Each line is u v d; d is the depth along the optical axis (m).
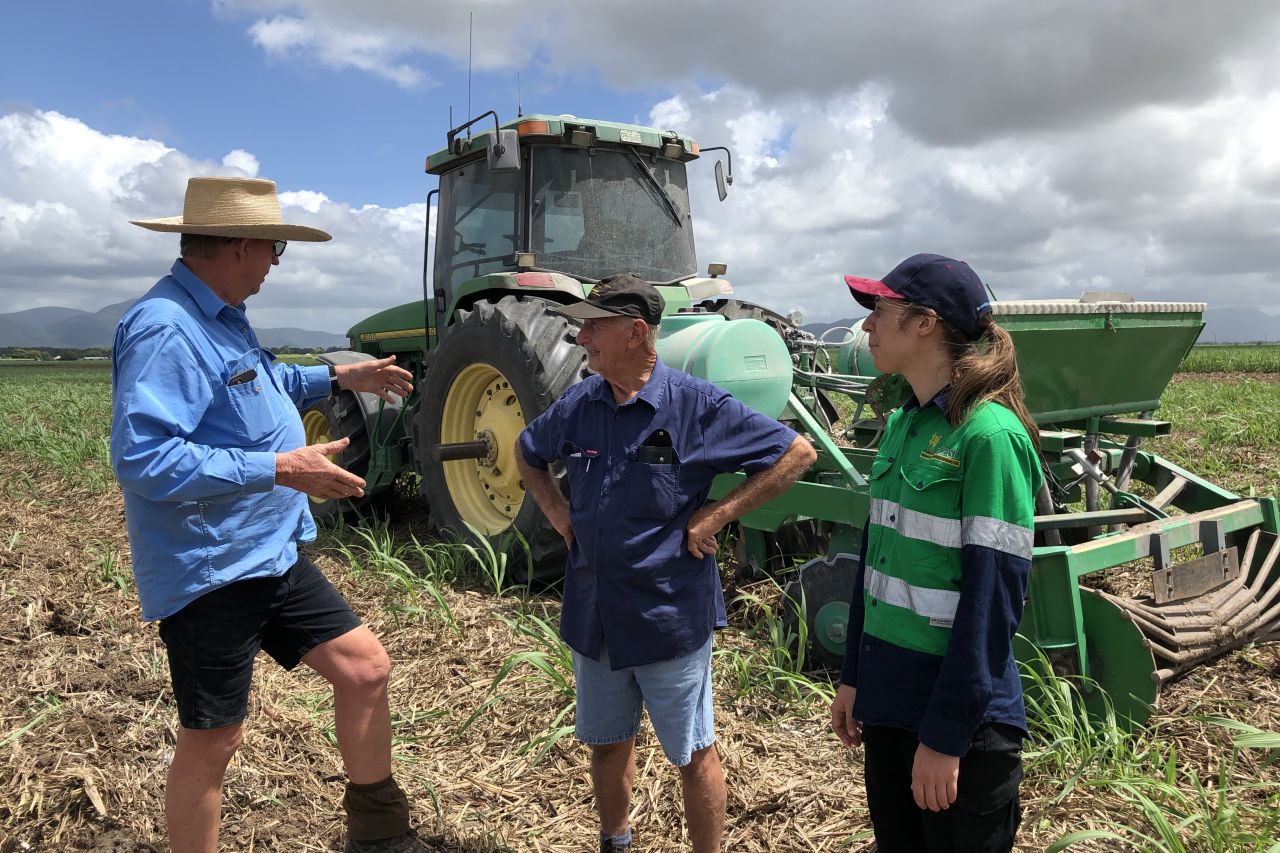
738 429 2.21
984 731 1.69
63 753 2.96
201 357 2.08
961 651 1.60
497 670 3.83
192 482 1.96
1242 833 2.43
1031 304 3.60
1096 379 4.11
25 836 2.62
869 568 1.88
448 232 5.97
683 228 5.92
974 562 1.61
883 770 1.89
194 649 2.15
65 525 7.03
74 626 4.28
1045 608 3.07
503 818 2.79
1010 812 1.75
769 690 3.56
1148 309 4.03
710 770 2.31
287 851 2.60
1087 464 4.09
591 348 2.20
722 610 2.32
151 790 2.84
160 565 2.09
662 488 2.15
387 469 6.18
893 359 1.80
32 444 11.28
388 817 2.40
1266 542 3.92
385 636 4.30
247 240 2.19
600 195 5.51
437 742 3.29
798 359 5.68
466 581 5.10
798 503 3.92
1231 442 8.70
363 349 7.82
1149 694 2.98
